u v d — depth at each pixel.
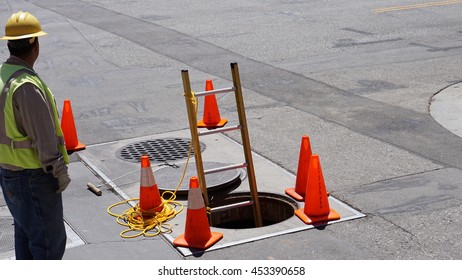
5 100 7.67
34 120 7.62
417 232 8.91
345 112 12.07
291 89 13.18
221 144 11.08
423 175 10.01
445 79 13.41
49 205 7.84
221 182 9.90
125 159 10.74
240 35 17.34
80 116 12.33
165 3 22.52
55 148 7.70
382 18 18.89
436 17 18.81
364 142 10.98
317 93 12.95
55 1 23.44
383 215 9.21
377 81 13.42
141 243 8.95
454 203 9.38
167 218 9.34
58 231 7.93
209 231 8.88
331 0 22.05
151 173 9.38
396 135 11.17
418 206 9.35
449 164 10.27
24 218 7.86
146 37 17.44
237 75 9.40
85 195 9.90
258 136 11.31
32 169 7.75
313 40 16.50
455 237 8.83
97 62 15.13
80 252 8.80
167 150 10.98
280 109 12.30
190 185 8.81
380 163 10.34
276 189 9.83
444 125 11.48
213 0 22.83
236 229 9.12
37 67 14.91
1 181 7.91
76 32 18.28
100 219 9.40
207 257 8.67
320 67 14.30
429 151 10.64
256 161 10.54
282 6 21.31
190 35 17.53
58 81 14.07
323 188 9.14
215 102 11.73
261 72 14.12
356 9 20.36
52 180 7.82
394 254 8.60
